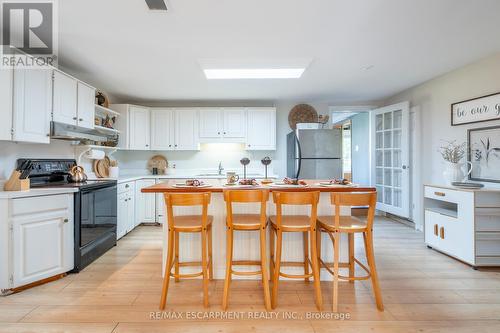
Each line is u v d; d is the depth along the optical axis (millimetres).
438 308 1908
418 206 3988
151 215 4305
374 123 4711
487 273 2480
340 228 1879
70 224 2443
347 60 2898
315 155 4094
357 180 5539
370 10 1943
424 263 2721
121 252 3068
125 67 3051
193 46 2518
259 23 2113
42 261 2229
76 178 2947
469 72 3068
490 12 1979
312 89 4047
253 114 4602
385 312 1862
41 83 2395
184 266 2363
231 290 2178
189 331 1655
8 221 2039
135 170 4859
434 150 3646
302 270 2389
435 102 3596
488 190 2561
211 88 3943
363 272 2494
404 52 2707
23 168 2312
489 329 1678
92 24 2119
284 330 1671
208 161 4934
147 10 1921
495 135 2787
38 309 1880
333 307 1863
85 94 3059
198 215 2283
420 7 1908
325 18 2047
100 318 1781
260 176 4598
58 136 2588
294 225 1935
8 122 2107
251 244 2396
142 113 4457
